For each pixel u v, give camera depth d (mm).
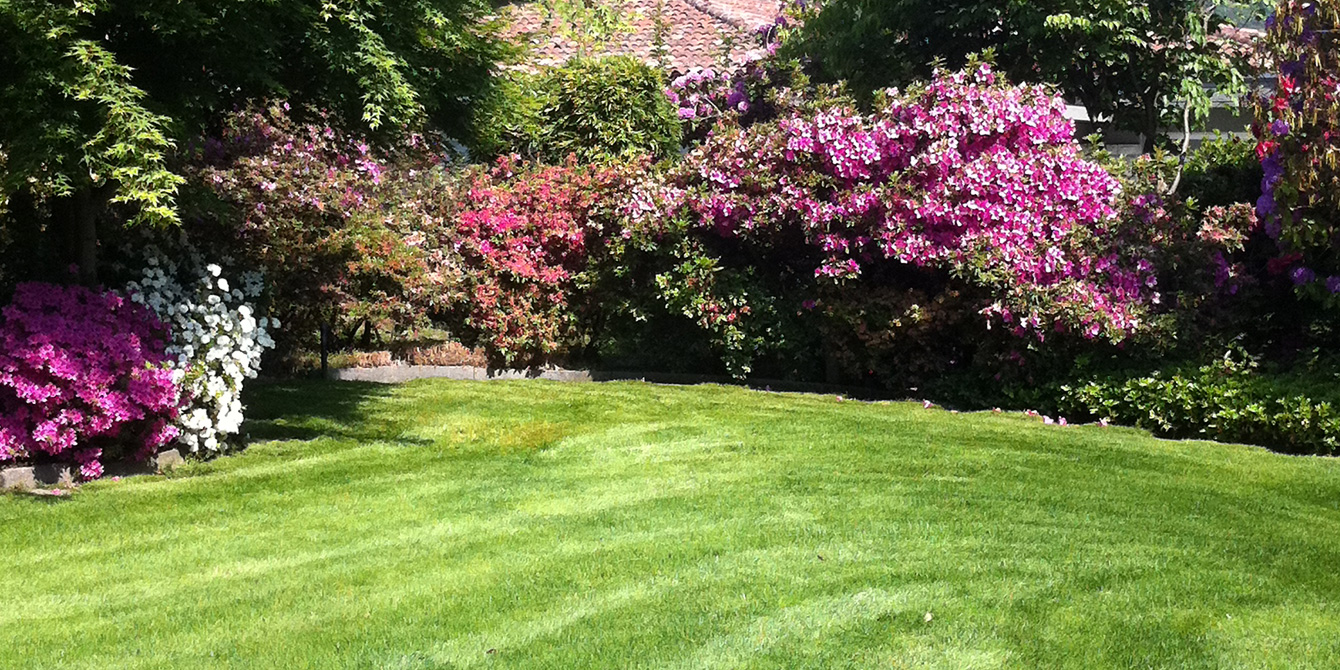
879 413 9469
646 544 5625
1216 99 14359
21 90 6324
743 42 18328
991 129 10273
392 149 10227
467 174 12109
